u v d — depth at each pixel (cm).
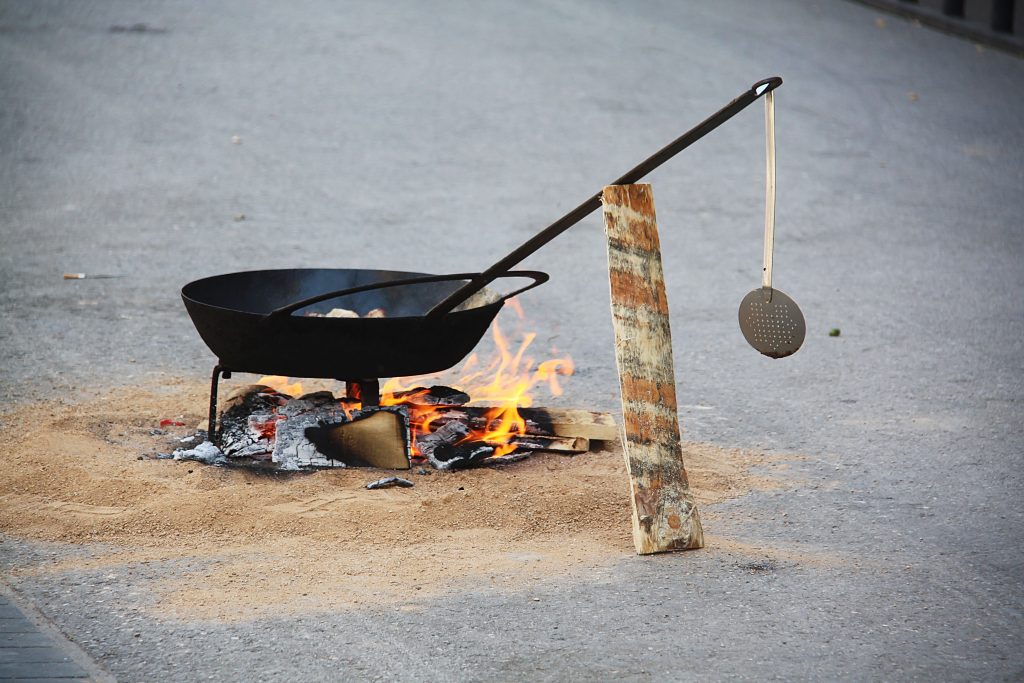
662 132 3052
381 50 3806
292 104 3216
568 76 3559
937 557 1098
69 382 1498
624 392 1114
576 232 2347
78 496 1165
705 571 1066
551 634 955
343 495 1184
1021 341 1777
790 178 2738
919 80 3622
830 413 1479
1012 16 4072
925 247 2284
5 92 3197
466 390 1519
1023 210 2545
